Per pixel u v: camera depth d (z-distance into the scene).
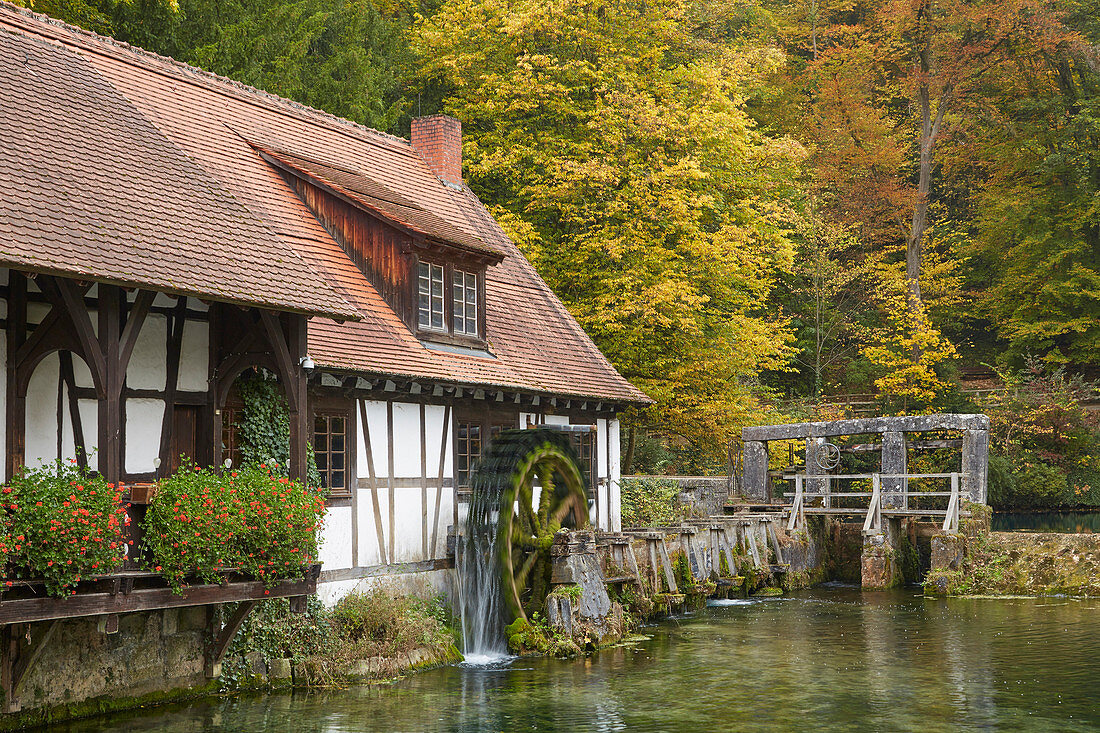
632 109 25.30
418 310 16.73
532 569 16.69
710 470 31.12
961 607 20.66
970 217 44.25
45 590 10.21
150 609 11.28
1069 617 19.05
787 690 13.47
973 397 38.06
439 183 21.30
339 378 14.77
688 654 15.89
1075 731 11.52
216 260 12.12
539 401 18.55
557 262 25.45
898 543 24.92
